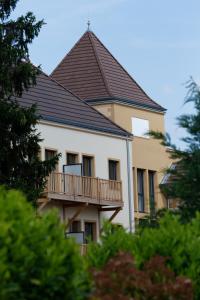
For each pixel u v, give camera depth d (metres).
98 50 69.38
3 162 41.06
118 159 62.16
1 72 41.84
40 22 43.47
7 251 10.41
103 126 61.50
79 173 56.34
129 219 61.88
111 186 58.84
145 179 65.19
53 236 11.14
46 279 10.60
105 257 14.55
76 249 11.13
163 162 66.25
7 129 41.03
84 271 11.44
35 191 40.06
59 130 57.59
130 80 68.56
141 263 14.23
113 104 65.25
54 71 68.94
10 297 10.23
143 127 66.56
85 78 67.44
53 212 11.59
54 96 60.69
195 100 18.64
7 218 10.74
